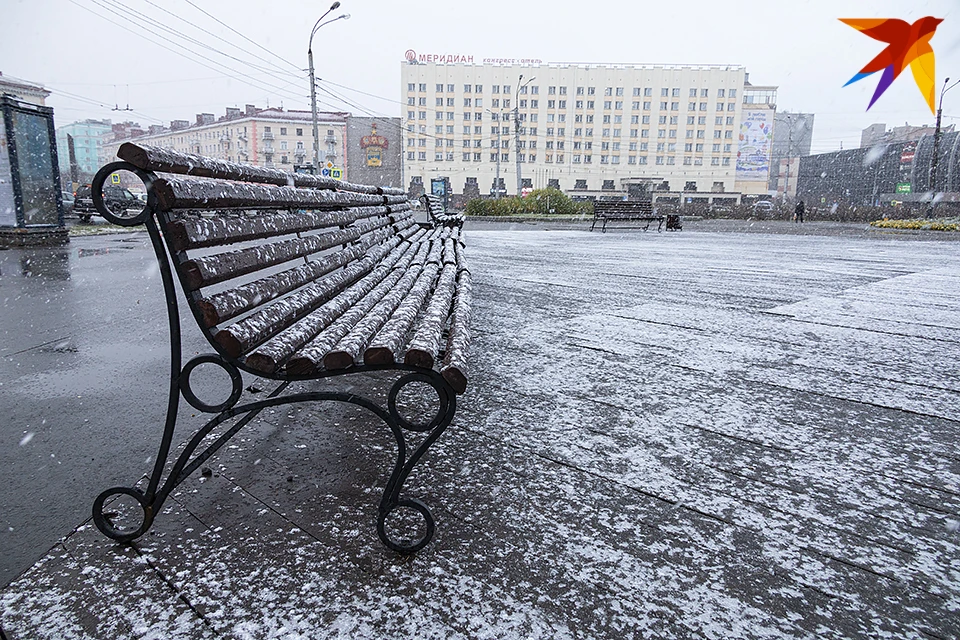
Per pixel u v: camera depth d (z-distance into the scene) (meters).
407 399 2.80
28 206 10.99
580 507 1.87
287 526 1.76
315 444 2.31
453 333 2.01
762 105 94.19
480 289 6.01
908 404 2.77
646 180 89.69
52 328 4.21
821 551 1.66
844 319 4.64
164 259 1.55
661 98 93.94
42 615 1.40
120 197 20.69
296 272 2.22
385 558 1.61
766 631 1.36
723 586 1.52
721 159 95.62
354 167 79.00
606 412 2.64
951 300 5.55
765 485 2.02
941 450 2.29
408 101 93.06
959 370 3.29
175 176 1.53
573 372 3.21
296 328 1.92
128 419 2.56
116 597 1.47
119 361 3.41
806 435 2.42
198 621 1.39
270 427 2.46
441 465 2.13
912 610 1.43
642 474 2.08
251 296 1.79
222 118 80.94
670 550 1.66
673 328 4.28
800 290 6.15
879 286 6.48
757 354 3.59
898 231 20.98
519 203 32.34
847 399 2.83
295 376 1.63
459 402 2.75
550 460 2.18
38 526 1.76
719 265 8.56
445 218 7.93
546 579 1.53
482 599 1.46
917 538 1.73
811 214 32.84
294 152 78.06
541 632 1.35
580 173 95.94
